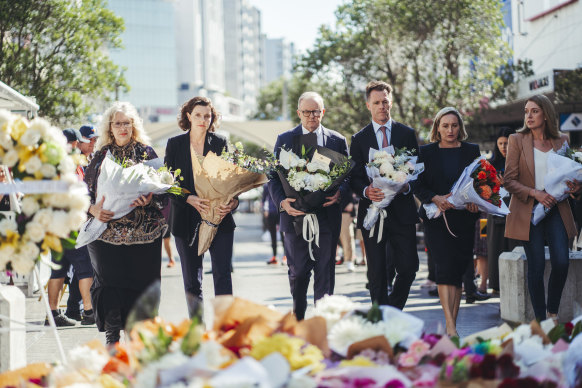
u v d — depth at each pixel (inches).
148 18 6569.9
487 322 390.0
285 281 599.5
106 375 163.8
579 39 1042.1
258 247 1034.7
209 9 7623.0
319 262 330.0
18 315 242.2
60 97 960.9
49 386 170.1
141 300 158.4
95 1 1014.4
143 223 293.9
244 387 132.8
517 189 340.5
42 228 199.6
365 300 476.4
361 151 339.6
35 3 943.0
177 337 159.6
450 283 329.7
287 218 330.6
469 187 317.7
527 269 369.4
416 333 179.5
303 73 1258.6
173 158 326.3
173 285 565.3
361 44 1189.7
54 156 202.7
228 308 170.4
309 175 318.0
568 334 194.4
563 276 339.0
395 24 1159.0
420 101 1178.6
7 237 200.4
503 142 435.5
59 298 415.5
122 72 1032.2
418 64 1186.0
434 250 332.8
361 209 340.5
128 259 292.4
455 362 155.6
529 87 1000.2
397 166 320.5
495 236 478.6
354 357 169.3
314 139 334.6
